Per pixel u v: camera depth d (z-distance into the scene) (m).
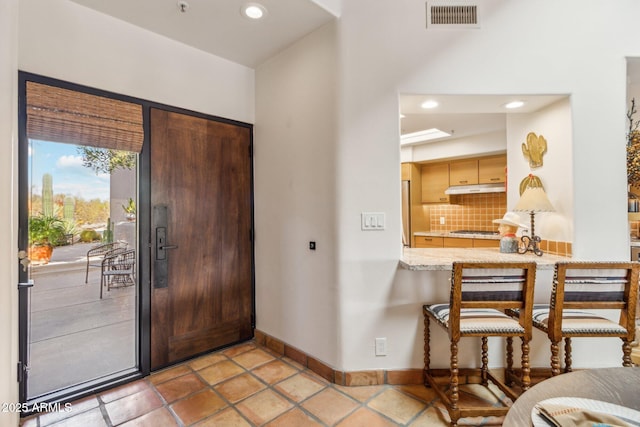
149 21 2.08
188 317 2.39
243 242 2.72
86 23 1.92
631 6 2.10
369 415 1.74
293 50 2.40
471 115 3.52
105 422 1.69
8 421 1.22
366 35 2.08
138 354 2.16
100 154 2.09
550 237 2.27
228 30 2.21
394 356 2.08
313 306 2.27
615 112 2.08
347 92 2.07
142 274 2.17
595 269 1.60
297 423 1.68
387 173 2.08
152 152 2.21
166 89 2.27
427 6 2.09
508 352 2.02
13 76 1.31
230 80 2.63
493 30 2.09
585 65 2.08
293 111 2.41
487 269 1.59
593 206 2.06
